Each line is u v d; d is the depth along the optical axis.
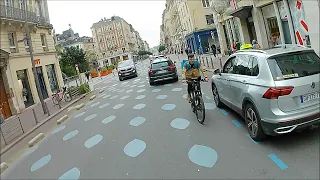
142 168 4.88
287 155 4.32
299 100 4.35
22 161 6.97
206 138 5.73
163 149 5.58
